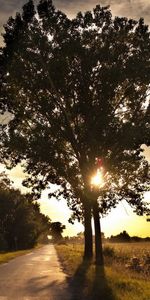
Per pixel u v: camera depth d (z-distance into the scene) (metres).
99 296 15.45
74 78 32.12
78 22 33.41
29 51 32.84
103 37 32.56
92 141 31.59
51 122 33.69
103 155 32.00
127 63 31.52
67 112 33.25
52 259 47.53
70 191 37.06
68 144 35.19
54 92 33.34
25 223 108.50
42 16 33.44
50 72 32.47
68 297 15.75
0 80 34.06
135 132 30.42
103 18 33.38
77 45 31.52
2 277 24.47
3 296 16.08
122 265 31.16
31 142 32.50
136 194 34.22
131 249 53.53
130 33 33.31
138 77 31.66
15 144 32.69
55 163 33.22
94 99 32.28
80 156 33.28
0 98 35.00
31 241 124.38
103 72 31.12
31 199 37.97
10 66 32.91
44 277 24.33
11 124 35.53
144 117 32.16
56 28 32.81
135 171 33.84
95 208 32.69
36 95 33.75
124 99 33.81
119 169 32.38
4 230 107.25
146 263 31.70
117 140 31.02
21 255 60.56
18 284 20.45
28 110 34.50
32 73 33.16
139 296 14.15
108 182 33.41
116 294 14.95
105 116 31.70
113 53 32.03
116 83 31.44
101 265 30.23
